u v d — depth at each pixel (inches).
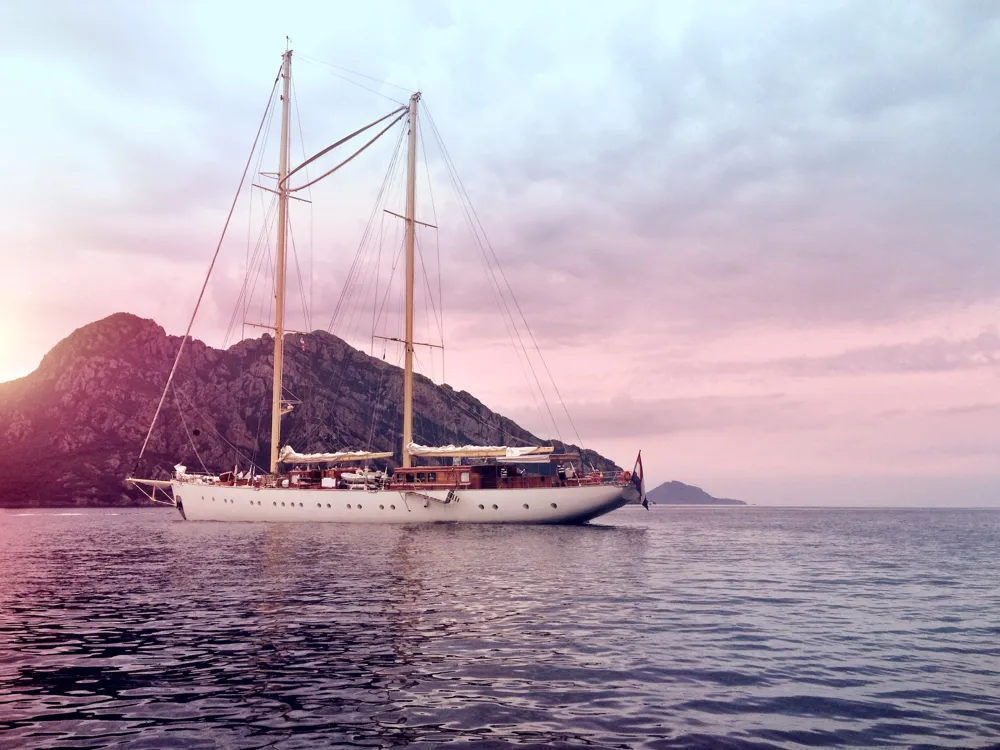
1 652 506.3
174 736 330.6
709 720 359.3
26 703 382.9
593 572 1052.5
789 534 2647.6
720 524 3769.7
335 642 536.4
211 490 2448.3
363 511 2176.4
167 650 510.6
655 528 2970.0
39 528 2881.4
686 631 599.8
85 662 475.2
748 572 1147.9
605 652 510.6
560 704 382.3
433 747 316.5
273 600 757.3
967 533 2864.2
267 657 488.1
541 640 548.7
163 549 1524.4
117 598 786.2
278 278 2630.4
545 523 2142.0
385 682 423.8
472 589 847.7
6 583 938.7
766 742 328.2
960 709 385.4
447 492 2112.5
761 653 518.6
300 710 369.4
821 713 374.9
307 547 1461.6
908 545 2003.0
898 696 409.4
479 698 391.5
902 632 621.0
